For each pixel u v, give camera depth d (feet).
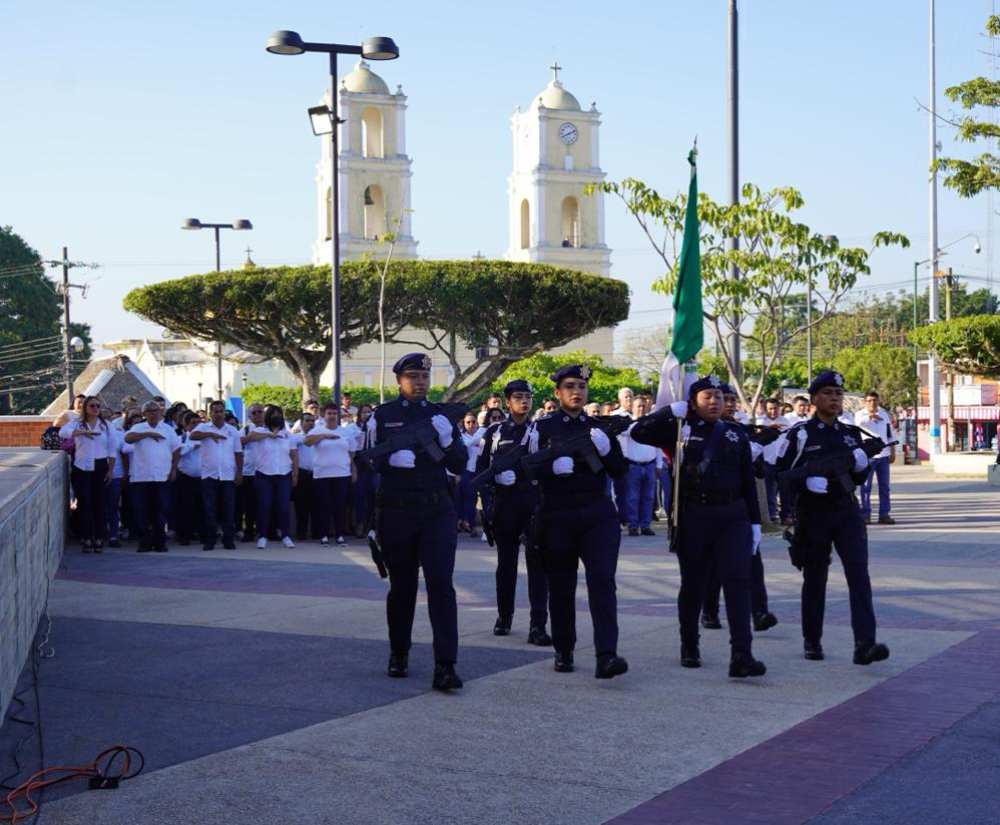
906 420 158.51
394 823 17.65
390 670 27.32
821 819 17.28
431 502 26.45
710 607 32.60
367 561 50.85
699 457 26.91
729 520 26.73
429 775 19.83
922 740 21.08
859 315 324.80
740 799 18.25
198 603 38.88
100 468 55.31
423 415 26.89
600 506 26.68
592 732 22.24
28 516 26.58
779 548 50.67
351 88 253.65
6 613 20.97
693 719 22.98
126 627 34.35
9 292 249.34
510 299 136.26
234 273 136.56
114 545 57.31
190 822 17.90
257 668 28.43
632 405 57.47
